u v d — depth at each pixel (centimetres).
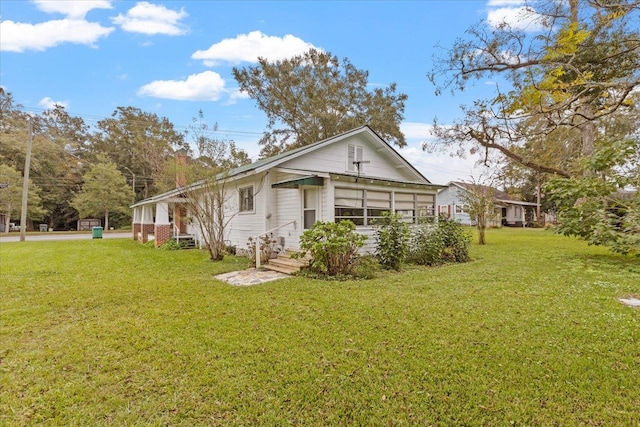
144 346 361
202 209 1041
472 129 1097
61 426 235
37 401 263
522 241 1528
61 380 294
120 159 3825
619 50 655
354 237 752
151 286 652
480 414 239
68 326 426
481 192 1470
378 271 791
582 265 788
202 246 1359
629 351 330
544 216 3419
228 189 1253
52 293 596
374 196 971
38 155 3241
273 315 463
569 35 534
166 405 256
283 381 286
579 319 421
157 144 2445
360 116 2425
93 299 554
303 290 607
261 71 2353
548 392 263
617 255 955
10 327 423
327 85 2370
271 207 1019
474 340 362
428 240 933
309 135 2411
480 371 296
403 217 978
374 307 491
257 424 234
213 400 262
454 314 452
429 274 757
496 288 600
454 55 735
